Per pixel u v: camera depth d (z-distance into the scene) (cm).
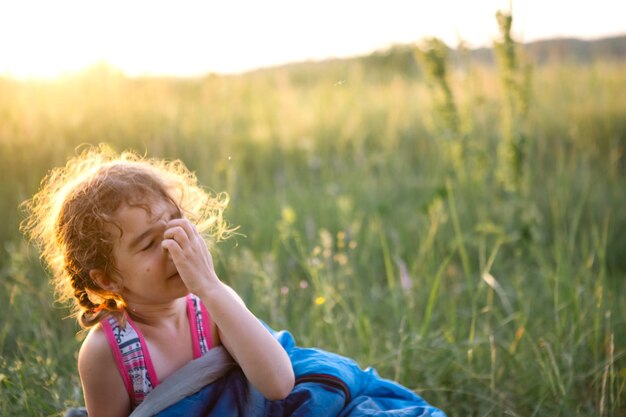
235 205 545
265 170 696
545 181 593
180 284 186
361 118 820
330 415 199
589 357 327
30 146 535
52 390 254
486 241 485
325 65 1050
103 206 180
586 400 302
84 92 656
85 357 184
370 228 495
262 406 196
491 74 699
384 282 452
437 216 479
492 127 683
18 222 468
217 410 191
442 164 631
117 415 188
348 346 326
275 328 335
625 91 813
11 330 310
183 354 194
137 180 184
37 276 386
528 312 358
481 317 376
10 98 580
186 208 200
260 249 483
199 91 841
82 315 192
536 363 311
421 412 209
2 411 242
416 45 511
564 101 802
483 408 291
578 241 502
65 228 187
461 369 309
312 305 369
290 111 863
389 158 704
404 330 354
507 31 457
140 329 188
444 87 511
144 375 186
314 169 692
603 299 357
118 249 180
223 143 702
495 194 509
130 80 752
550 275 385
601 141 725
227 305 184
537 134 706
